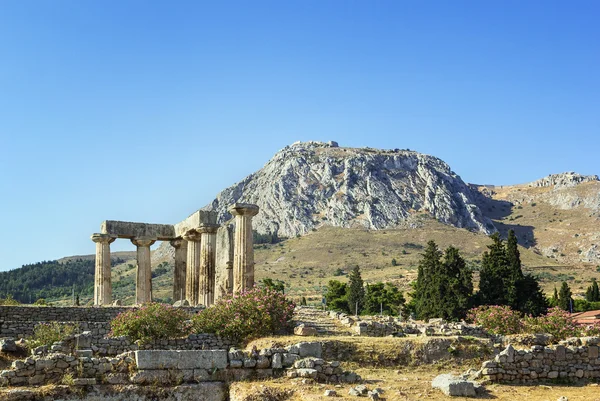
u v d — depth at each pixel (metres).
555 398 25.17
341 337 35.75
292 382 26.09
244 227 44.34
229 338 34.69
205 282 49.59
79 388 23.80
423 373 31.05
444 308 78.31
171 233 56.97
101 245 53.78
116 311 41.75
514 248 80.06
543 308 78.00
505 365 28.31
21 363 23.80
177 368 25.52
